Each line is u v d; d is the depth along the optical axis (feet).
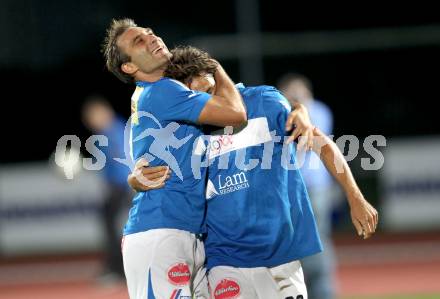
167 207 27.48
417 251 81.15
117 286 69.51
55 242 94.32
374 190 93.40
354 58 95.76
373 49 95.61
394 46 95.40
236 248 28.53
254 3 94.22
